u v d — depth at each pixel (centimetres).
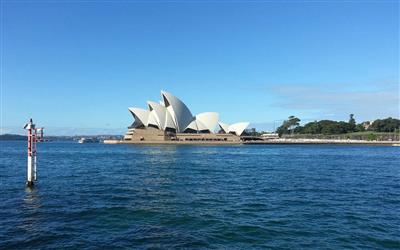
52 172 2923
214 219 1253
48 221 1217
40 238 1026
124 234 1072
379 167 3566
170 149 9162
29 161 2028
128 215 1309
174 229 1128
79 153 6875
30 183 2031
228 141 12850
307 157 5547
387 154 6606
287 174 2811
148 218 1266
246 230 1120
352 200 1631
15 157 5219
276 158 5256
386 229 1138
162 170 3152
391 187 2066
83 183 2202
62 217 1273
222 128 13612
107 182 2259
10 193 1795
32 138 2083
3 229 1116
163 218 1266
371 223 1207
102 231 1103
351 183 2241
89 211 1369
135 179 2433
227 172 2972
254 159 4991
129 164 3925
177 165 3788
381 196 1745
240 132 13550
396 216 1312
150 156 5747
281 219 1258
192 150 8494
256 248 960
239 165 3819
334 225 1182
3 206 1462
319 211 1390
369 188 2019
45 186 2053
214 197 1700
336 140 13712
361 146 12181
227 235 1070
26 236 1045
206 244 988
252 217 1288
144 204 1514
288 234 1082
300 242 1009
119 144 13612
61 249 939
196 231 1109
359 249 955
